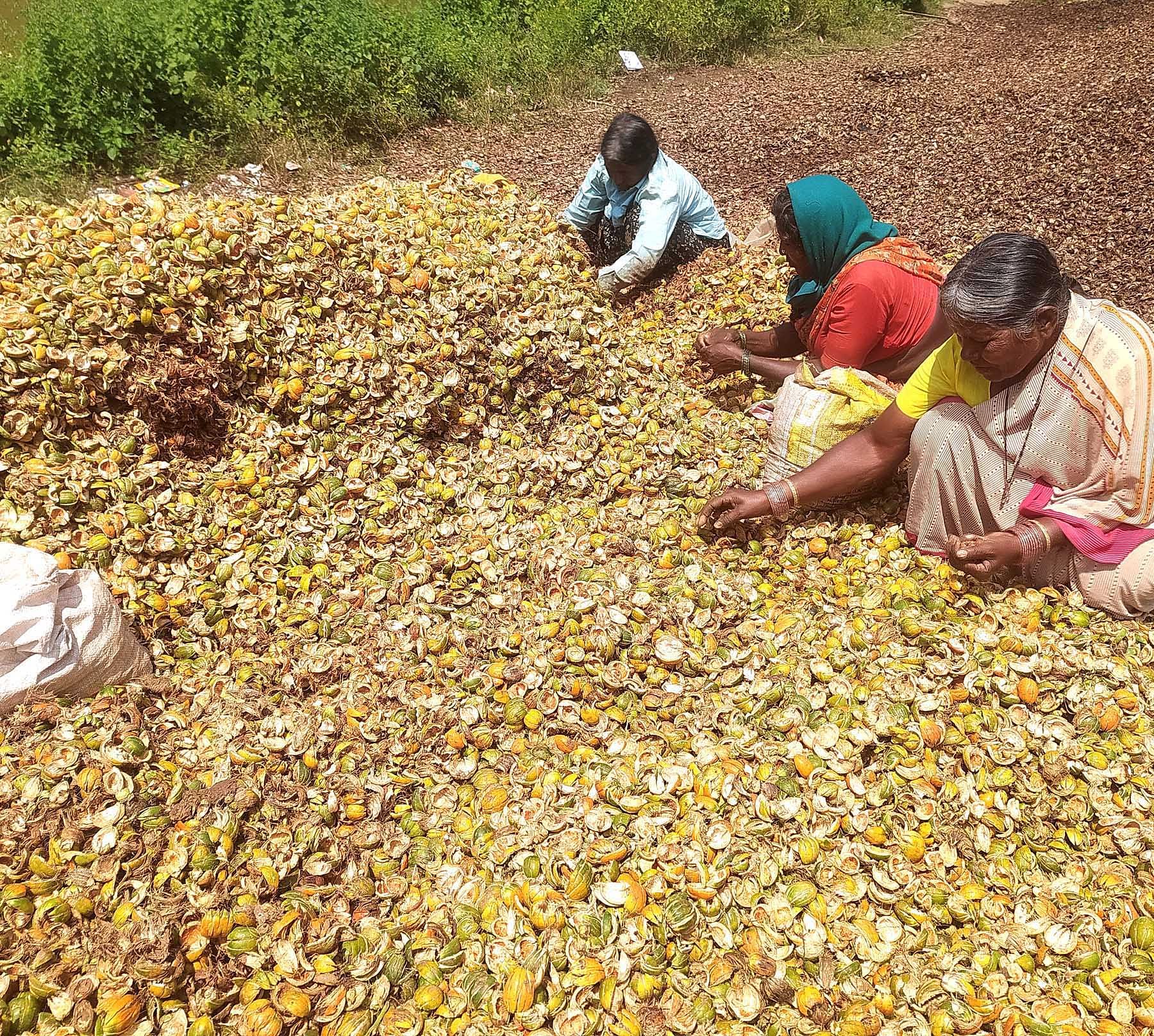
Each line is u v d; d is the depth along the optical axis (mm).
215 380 3781
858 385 3734
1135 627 3061
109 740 2609
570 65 12242
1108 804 2588
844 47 14609
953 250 7164
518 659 3146
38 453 3393
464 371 4250
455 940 2355
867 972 2303
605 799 2646
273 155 8961
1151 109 10281
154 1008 2148
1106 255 7012
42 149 8117
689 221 5922
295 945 2301
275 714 2902
